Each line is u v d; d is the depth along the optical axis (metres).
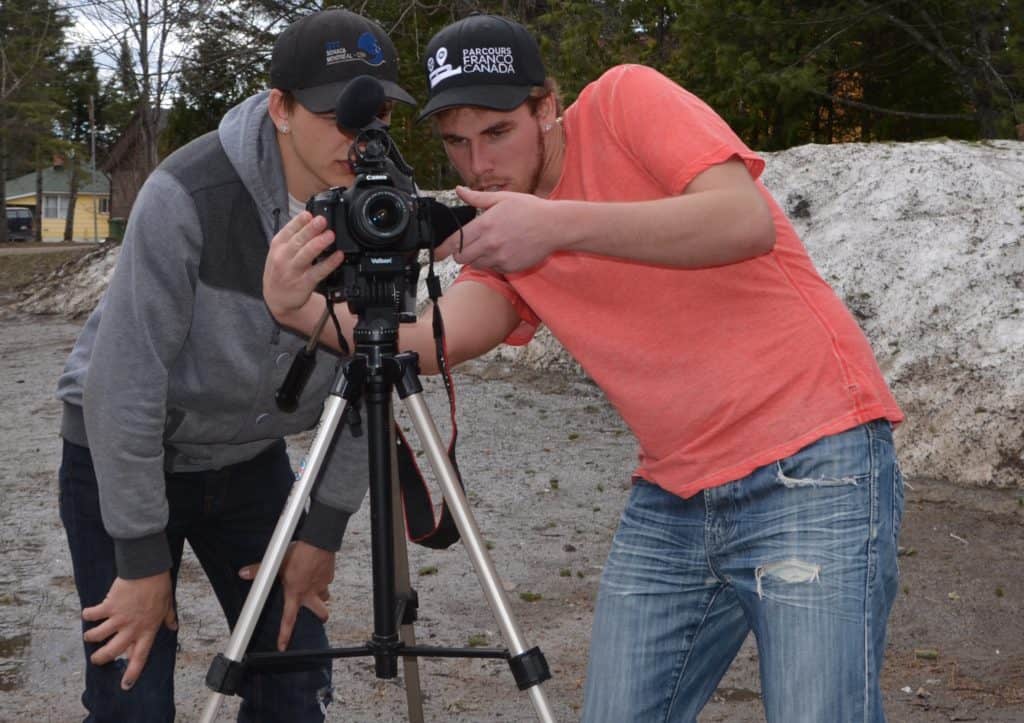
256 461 2.90
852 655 2.12
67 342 12.62
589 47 15.88
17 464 7.45
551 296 2.43
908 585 5.08
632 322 2.33
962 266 7.74
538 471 7.09
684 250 2.08
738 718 3.90
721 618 2.44
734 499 2.26
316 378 2.74
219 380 2.60
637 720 2.40
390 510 2.36
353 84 2.22
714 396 2.27
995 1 13.82
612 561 2.51
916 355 7.30
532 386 9.55
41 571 5.45
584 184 2.35
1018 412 6.65
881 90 15.96
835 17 14.26
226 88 23.06
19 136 56.81
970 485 6.50
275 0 21.06
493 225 2.06
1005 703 3.97
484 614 4.89
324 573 2.86
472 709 4.02
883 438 2.26
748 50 14.54
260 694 2.86
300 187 2.56
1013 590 5.00
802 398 2.23
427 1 17.94
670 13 16.06
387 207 2.21
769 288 2.27
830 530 2.18
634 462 7.26
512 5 17.58
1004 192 8.31
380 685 4.22
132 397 2.45
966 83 14.65
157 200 2.45
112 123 60.94
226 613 3.02
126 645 2.56
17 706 4.05
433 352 2.60
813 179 9.09
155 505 2.52
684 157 2.13
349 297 2.29
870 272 8.00
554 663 4.38
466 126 2.32
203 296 2.52
